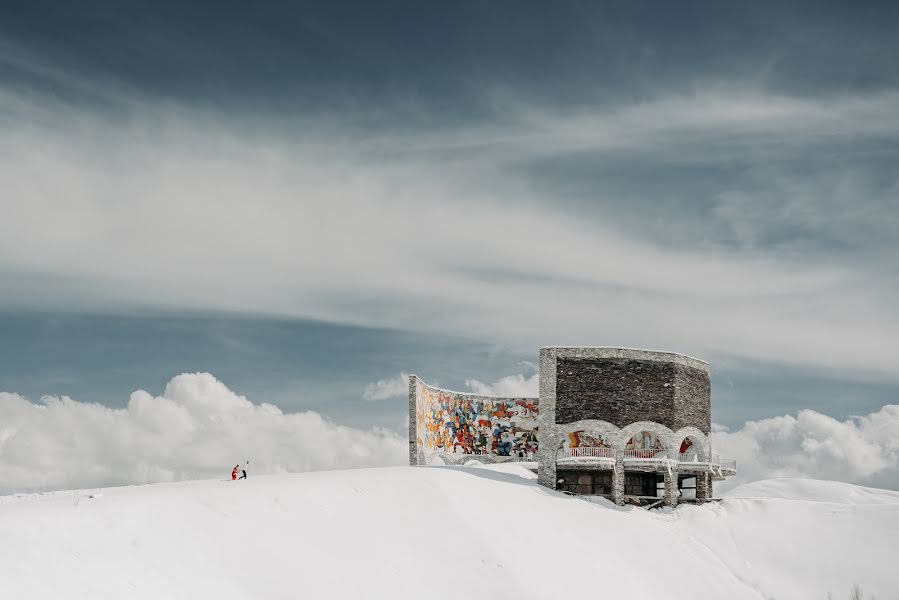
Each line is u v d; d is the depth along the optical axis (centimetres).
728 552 6084
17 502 4738
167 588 4138
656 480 7381
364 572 4841
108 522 4419
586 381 6831
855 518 6331
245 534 4800
